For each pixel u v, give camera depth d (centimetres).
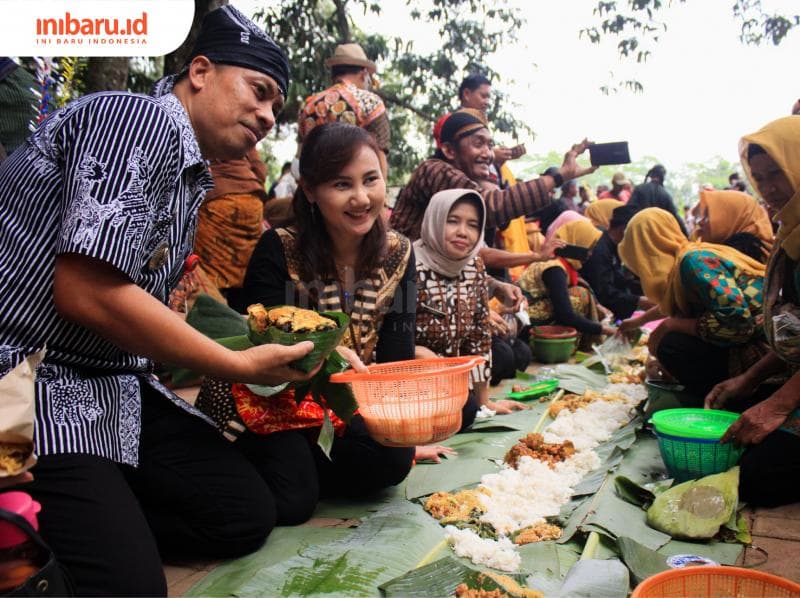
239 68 200
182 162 189
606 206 795
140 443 215
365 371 238
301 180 268
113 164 171
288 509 244
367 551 212
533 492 260
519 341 530
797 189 267
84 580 164
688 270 338
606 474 279
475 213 359
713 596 169
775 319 271
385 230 280
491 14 1064
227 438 247
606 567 199
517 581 200
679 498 243
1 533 140
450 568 197
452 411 237
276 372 196
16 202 176
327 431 231
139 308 170
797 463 257
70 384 183
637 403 388
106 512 171
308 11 916
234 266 478
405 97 1161
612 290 611
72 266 166
